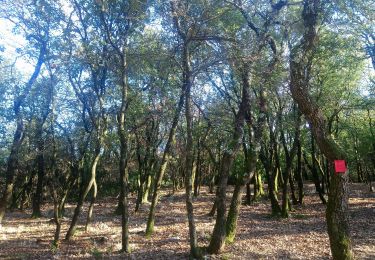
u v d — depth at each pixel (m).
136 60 13.45
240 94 18.06
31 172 25.97
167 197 32.38
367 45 16.95
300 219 18.25
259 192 28.62
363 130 32.69
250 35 11.58
